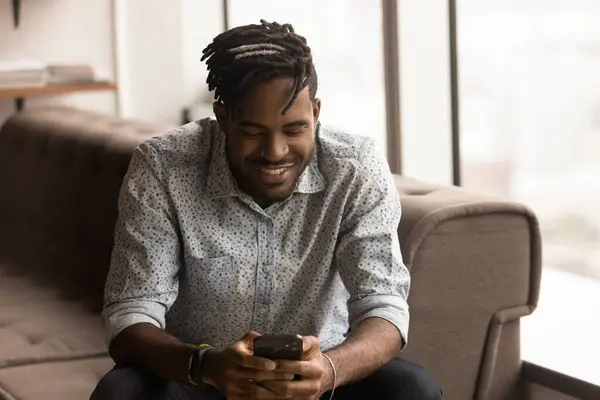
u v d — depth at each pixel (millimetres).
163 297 1951
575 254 3109
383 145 3596
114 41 4391
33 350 2525
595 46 2900
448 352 2326
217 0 4512
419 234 2230
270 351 1674
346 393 1890
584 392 2365
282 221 1976
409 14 3234
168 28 4473
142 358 1819
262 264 1976
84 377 2359
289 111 1804
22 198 3535
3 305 2912
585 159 2988
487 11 3150
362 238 1980
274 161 1828
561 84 3006
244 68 1796
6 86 3990
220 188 1951
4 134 3744
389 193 2020
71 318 2793
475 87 3223
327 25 3846
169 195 1964
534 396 2496
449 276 2283
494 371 2414
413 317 2273
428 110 3287
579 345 2613
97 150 3127
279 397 1682
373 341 1836
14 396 2244
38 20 4258
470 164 3273
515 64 3111
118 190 2936
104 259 2996
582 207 3031
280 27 1874
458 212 2264
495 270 2332
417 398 1832
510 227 2334
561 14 2973
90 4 4340
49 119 3600
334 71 3838
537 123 3092
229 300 1990
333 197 1986
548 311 2902
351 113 3762
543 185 3119
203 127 2023
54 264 3285
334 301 2068
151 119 4516
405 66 3256
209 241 1968
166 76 4504
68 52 4332
